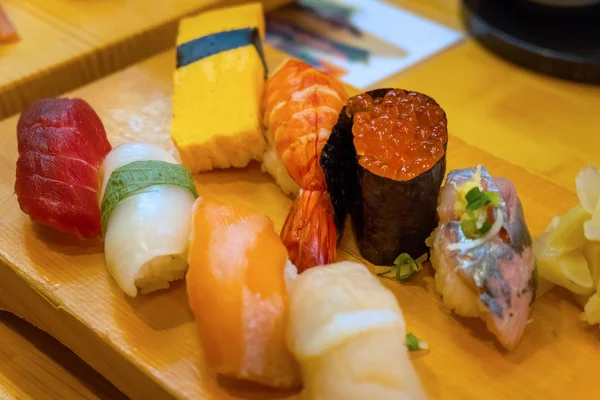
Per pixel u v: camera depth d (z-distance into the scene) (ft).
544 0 1.45
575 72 1.40
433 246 0.97
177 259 0.96
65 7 1.46
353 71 1.43
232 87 1.16
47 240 1.04
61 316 0.98
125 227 0.94
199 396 0.89
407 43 1.51
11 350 1.05
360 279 0.87
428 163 0.93
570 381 0.90
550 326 0.95
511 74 1.44
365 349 0.81
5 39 1.36
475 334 0.94
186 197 0.99
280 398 0.88
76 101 1.11
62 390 1.01
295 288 0.87
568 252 0.96
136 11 1.45
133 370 0.92
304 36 1.52
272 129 1.09
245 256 0.89
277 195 1.11
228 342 0.85
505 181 0.97
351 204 1.02
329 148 1.00
